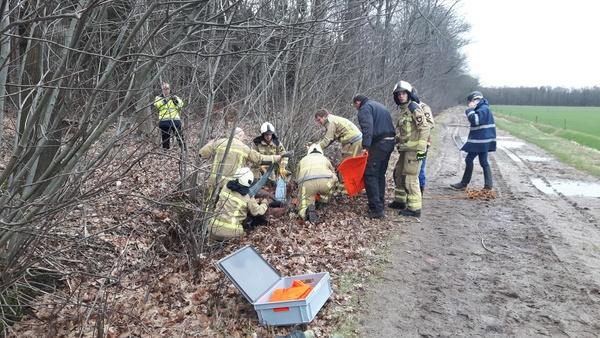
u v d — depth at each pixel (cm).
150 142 492
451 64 3020
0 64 374
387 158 840
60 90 403
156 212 632
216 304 496
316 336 448
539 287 554
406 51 1446
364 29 1029
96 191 392
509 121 4641
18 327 434
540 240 716
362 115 783
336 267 608
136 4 432
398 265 621
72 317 452
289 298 474
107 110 383
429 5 1420
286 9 657
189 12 433
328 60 901
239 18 567
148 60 417
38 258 409
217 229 639
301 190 777
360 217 814
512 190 1073
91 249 521
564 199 981
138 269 548
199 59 639
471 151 1020
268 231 720
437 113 4347
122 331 446
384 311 501
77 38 326
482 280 576
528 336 453
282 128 902
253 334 448
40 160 437
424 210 887
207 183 657
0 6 295
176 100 575
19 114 404
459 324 475
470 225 794
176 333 450
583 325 471
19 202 377
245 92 759
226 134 710
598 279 573
